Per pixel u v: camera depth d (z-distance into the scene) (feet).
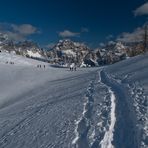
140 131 54.03
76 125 71.41
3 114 140.56
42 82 271.28
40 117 96.68
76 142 59.82
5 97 230.07
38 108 119.14
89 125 67.26
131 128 57.62
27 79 296.71
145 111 66.13
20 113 123.34
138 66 168.66
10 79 305.32
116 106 78.84
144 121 59.06
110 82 134.00
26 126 91.35
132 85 105.09
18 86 264.11
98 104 85.40
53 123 81.66
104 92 104.27
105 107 79.46
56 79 280.31
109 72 192.85
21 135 82.69
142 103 74.33
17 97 219.82
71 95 124.98
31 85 262.26
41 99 150.61
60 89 173.99
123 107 75.61
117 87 110.42
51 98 141.28
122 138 54.29
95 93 107.14
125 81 123.13
